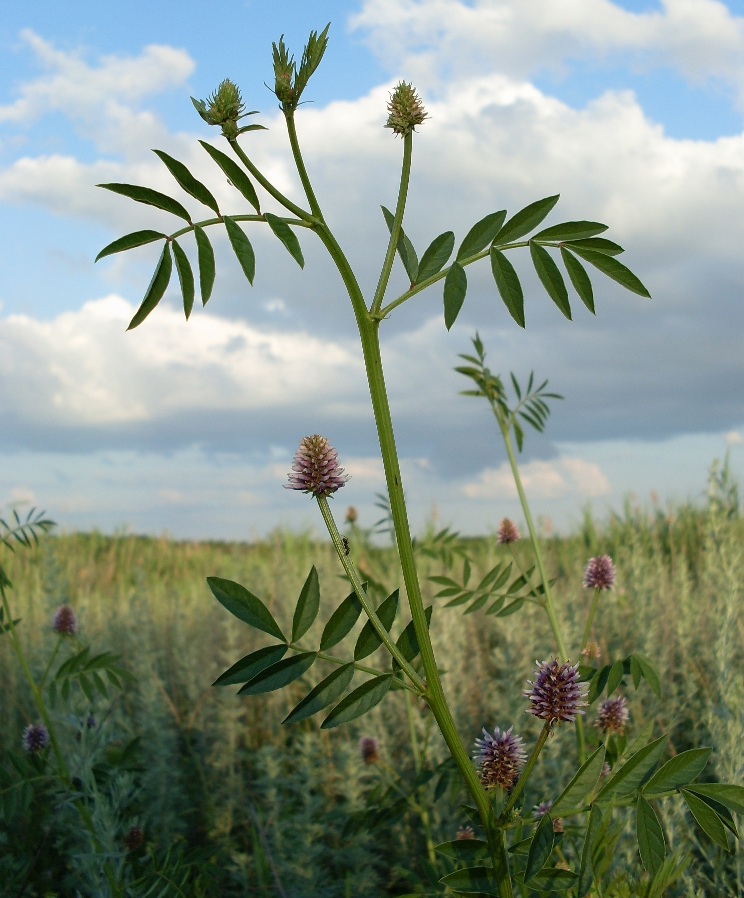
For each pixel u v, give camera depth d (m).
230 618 5.53
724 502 4.53
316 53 1.65
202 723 4.91
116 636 5.93
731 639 3.73
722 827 1.49
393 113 1.88
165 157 1.54
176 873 2.97
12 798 3.05
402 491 1.77
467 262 1.80
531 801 3.18
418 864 3.49
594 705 3.59
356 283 1.77
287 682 1.71
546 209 1.79
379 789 3.14
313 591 1.74
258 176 1.68
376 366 1.78
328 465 1.80
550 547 6.87
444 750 3.95
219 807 4.14
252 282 1.56
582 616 4.89
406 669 1.75
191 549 11.23
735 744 2.79
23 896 3.13
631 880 2.29
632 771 1.58
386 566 4.91
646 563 5.54
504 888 1.77
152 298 1.59
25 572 7.18
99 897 2.78
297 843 3.36
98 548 10.48
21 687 4.93
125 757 3.49
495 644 5.89
